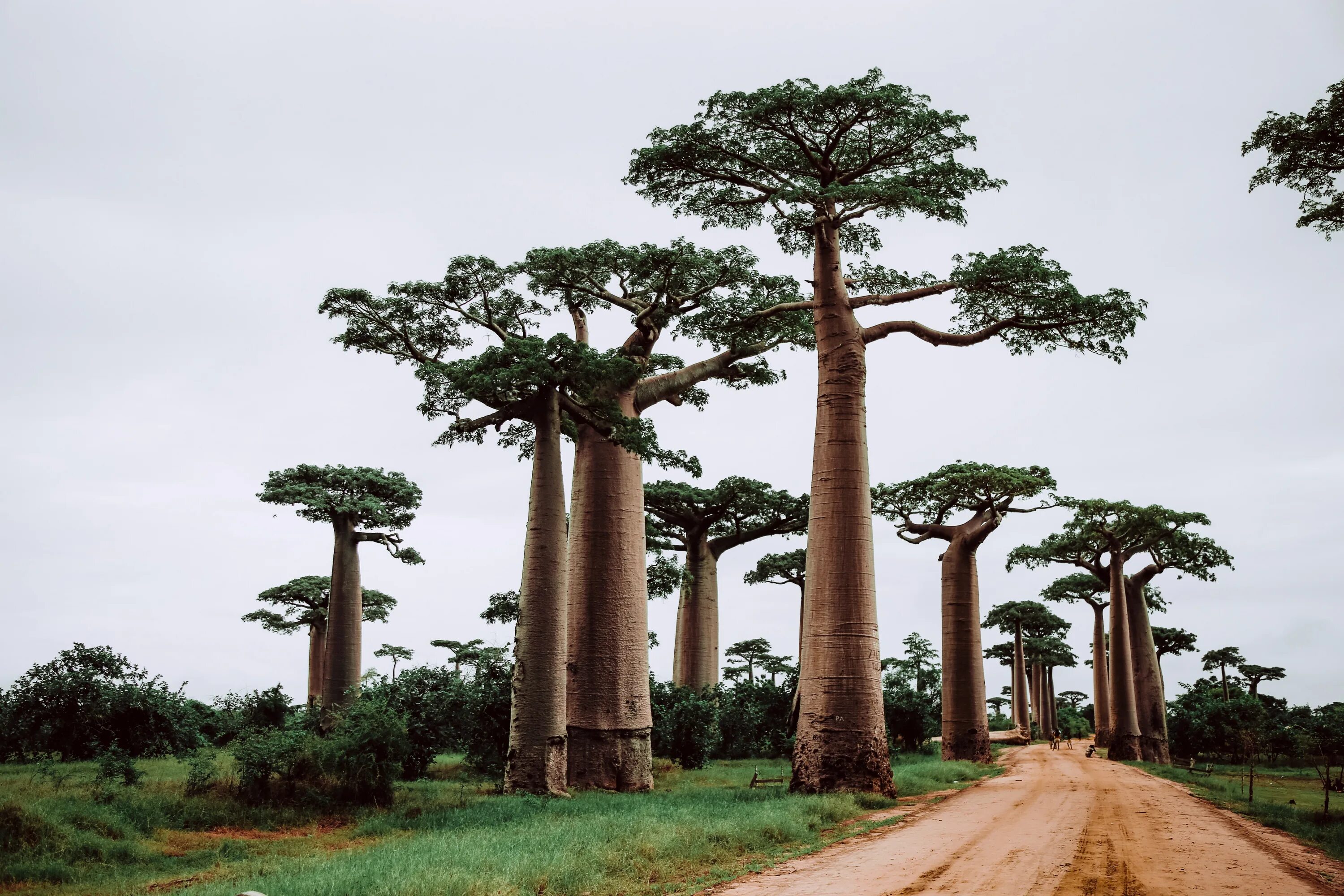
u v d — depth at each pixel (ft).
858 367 78.28
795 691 143.23
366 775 66.80
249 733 68.64
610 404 75.72
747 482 138.31
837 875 38.55
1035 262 78.07
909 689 157.69
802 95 77.71
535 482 73.31
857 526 74.43
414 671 93.25
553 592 71.87
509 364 71.46
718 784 91.35
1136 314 80.53
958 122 79.25
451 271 83.87
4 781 69.87
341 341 87.51
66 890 40.91
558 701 70.64
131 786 64.90
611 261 86.99
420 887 31.96
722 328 94.73
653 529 144.36
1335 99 55.11
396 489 126.72
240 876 41.16
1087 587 180.45
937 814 62.13
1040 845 46.44
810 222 82.84
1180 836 50.14
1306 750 149.28
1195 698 186.29
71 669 100.53
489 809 60.49
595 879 35.91
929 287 82.33
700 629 143.54
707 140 82.89
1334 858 43.68
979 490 120.26
